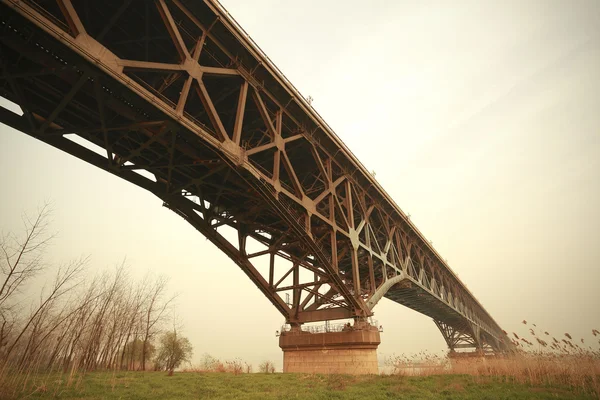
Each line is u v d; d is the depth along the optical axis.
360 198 34.44
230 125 24.06
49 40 11.80
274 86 22.42
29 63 14.74
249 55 20.23
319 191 32.03
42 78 15.52
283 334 28.34
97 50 12.36
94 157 18.83
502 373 21.58
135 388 15.33
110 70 12.59
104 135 16.27
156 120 16.31
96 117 17.75
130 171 20.66
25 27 12.70
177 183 23.11
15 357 17.12
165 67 14.78
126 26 17.36
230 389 15.06
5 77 13.41
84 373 21.81
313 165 29.62
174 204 22.89
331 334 26.12
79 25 12.06
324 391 14.55
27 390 13.39
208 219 24.42
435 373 24.50
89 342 26.16
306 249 25.22
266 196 19.88
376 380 19.11
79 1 15.59
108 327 32.16
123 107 15.84
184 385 16.53
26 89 15.86
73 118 18.02
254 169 18.64
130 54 18.56
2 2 10.30
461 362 27.52
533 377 18.27
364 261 35.44
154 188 21.88
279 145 21.92
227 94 20.56
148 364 43.03
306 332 27.97
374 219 41.50
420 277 49.09
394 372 25.70
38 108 16.45
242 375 22.31
